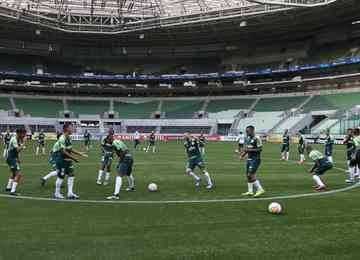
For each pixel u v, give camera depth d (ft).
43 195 41.04
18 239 24.67
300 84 224.12
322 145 151.94
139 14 208.03
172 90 252.83
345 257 21.91
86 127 227.81
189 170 48.26
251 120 214.69
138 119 232.53
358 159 53.16
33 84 244.42
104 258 21.35
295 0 164.66
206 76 241.35
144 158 92.73
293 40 236.22
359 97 193.77
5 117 215.92
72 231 26.63
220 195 41.98
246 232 26.78
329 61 215.72
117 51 263.90
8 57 251.60
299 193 43.78
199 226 28.25
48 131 221.87
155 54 262.88
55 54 258.98
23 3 190.19
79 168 69.15
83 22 216.33
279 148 136.46
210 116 229.66
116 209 34.09
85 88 251.80
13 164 41.83
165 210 33.81
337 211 33.73
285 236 25.85
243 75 235.61
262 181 54.08
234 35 227.20
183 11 197.26
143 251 22.58
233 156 100.37
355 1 164.04
